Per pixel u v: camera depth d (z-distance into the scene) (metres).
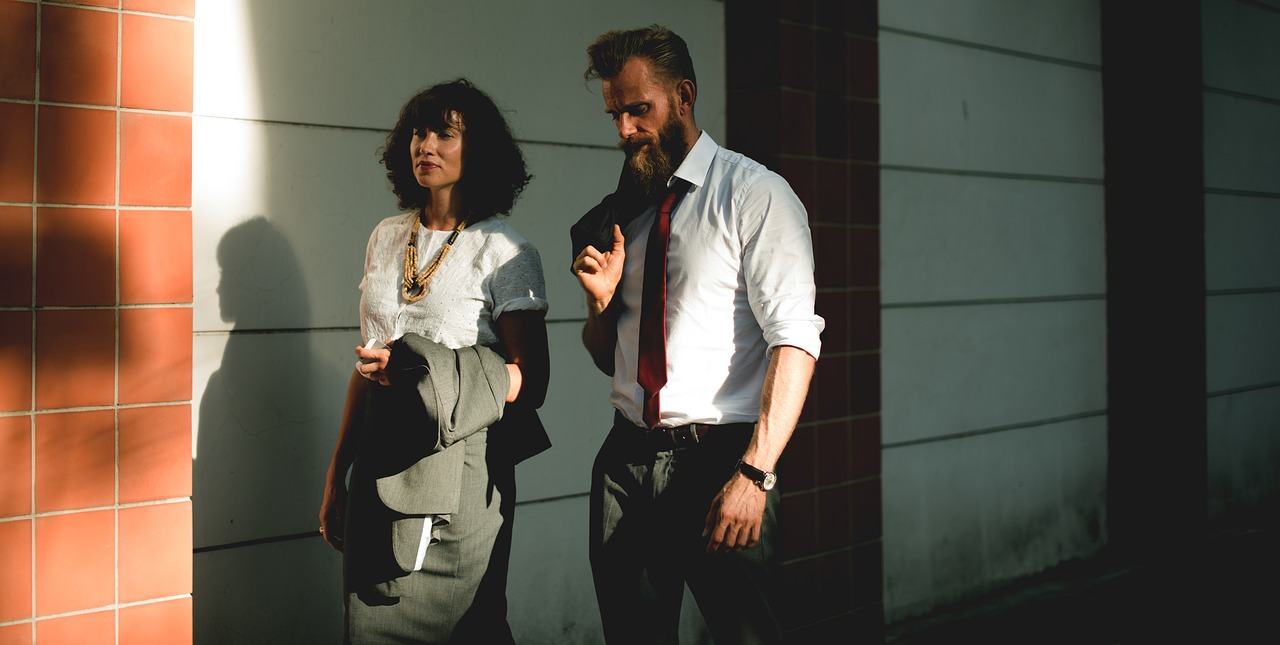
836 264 4.36
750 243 2.53
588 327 2.83
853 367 4.45
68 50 2.45
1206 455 6.36
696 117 4.19
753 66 4.21
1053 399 5.63
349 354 3.38
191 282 2.59
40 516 2.44
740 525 2.40
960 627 4.78
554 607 3.83
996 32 5.29
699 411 2.58
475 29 3.61
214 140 3.12
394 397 2.49
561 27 3.82
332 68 3.32
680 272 2.61
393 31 3.43
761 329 2.57
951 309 5.09
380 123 3.42
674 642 2.74
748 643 2.58
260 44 3.19
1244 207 6.87
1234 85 6.77
